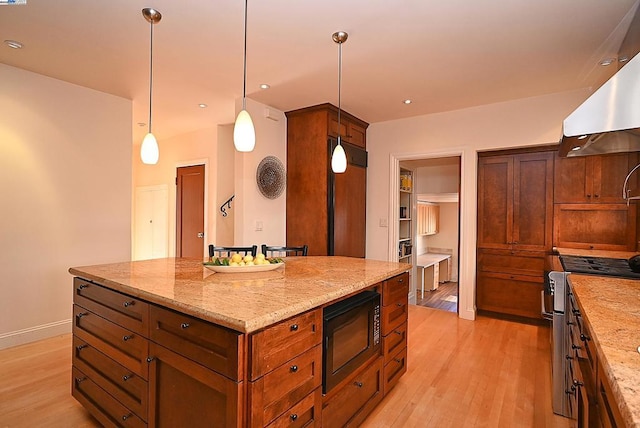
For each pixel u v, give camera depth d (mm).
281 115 4055
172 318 1383
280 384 1270
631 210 3158
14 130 2879
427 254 6922
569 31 2221
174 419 1386
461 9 1992
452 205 6969
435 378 2449
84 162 3316
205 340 1249
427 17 2078
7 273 2863
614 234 3232
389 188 4355
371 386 1954
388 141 4371
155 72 2941
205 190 4961
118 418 1676
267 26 2195
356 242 4270
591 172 3326
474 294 3834
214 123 4723
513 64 2725
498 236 3783
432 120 4059
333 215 3822
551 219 3512
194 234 5109
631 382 713
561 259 2666
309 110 3893
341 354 1665
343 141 4059
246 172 3641
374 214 4461
